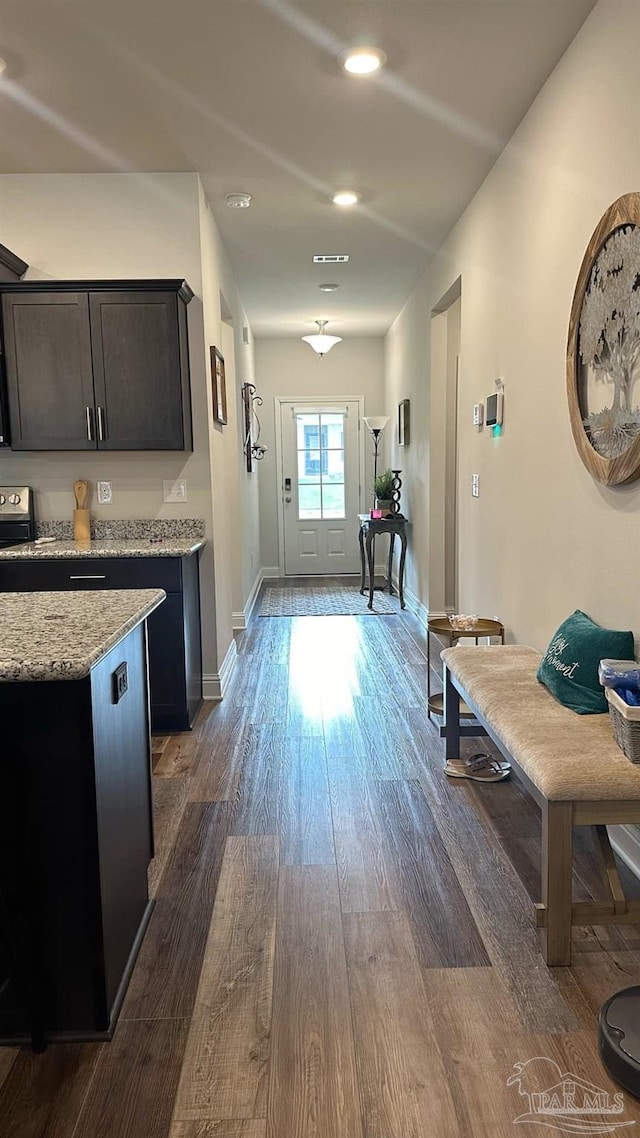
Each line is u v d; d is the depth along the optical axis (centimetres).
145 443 338
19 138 304
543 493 276
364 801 258
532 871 212
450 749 288
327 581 766
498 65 251
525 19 224
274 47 238
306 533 798
